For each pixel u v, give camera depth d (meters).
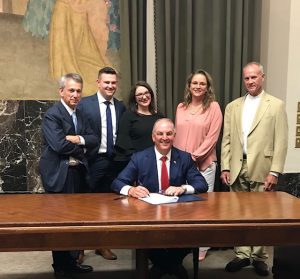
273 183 2.73
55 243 1.80
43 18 3.44
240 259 2.92
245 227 1.86
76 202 2.24
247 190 2.88
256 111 2.79
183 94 3.55
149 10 3.50
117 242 1.82
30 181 3.54
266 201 2.28
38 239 1.79
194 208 2.09
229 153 2.94
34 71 3.47
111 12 3.56
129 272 2.87
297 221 1.90
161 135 2.43
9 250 1.78
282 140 2.73
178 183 2.51
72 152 2.54
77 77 2.62
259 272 2.84
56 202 2.24
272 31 3.59
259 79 2.76
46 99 3.51
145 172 2.49
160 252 2.50
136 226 1.82
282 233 1.88
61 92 2.63
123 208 2.09
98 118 2.86
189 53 3.49
